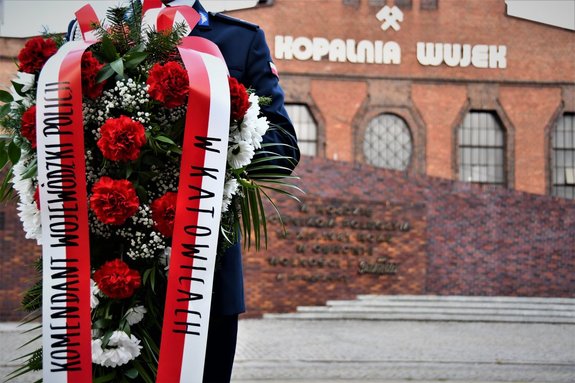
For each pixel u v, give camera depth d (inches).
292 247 719.1
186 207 76.9
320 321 689.0
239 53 93.6
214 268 79.4
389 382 324.2
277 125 90.3
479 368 374.3
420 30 1011.9
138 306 77.1
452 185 780.6
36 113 75.9
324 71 999.6
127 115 78.5
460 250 778.2
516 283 788.0
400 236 754.2
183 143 77.6
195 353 76.2
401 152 1015.6
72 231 75.3
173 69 76.7
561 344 500.1
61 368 74.3
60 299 74.7
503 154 1026.1
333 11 997.8
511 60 1020.5
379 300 737.6
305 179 746.2
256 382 318.3
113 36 81.6
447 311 733.9
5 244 608.1
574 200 800.9
